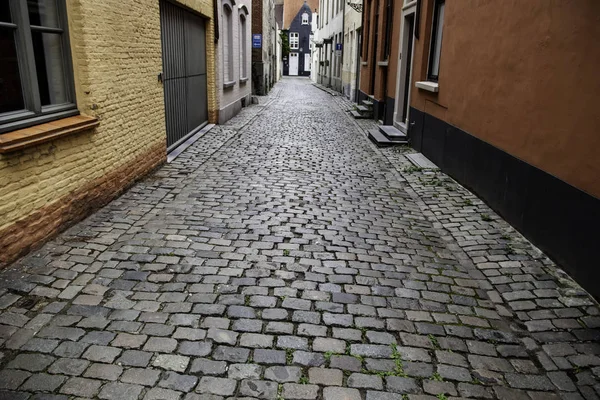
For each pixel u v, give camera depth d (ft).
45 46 14.78
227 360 9.41
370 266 14.05
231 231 16.10
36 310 10.77
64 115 15.35
